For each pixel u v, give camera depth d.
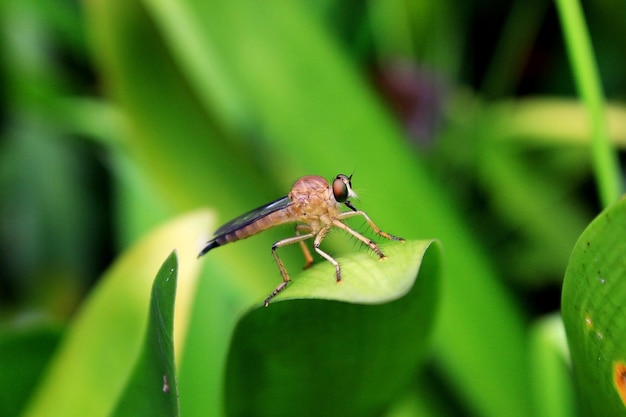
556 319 0.25
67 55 0.31
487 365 0.25
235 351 0.22
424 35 0.30
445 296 0.26
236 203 0.26
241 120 0.26
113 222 0.30
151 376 0.22
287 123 0.26
